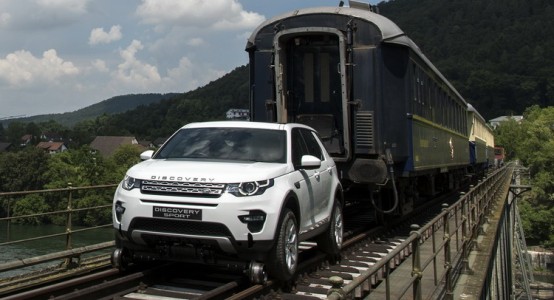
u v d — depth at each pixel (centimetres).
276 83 1038
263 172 608
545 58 18150
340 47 1006
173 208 576
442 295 714
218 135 723
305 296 614
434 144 1393
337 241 825
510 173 4931
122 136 15012
